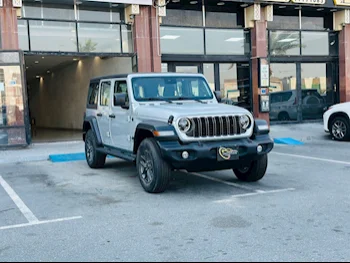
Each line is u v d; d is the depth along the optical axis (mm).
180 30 15062
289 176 8070
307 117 17406
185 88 7973
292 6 16031
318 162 9609
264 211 5672
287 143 13164
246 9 15828
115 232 5000
